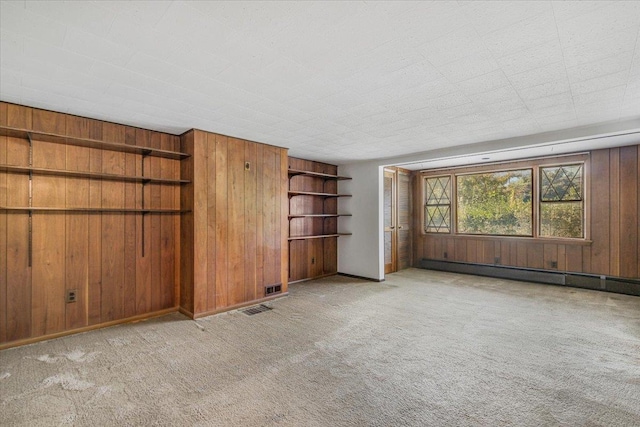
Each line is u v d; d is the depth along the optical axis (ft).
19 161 9.62
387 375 7.89
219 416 6.33
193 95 8.79
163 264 12.66
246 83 7.98
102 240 11.19
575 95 8.72
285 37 5.92
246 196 13.79
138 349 9.37
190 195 12.30
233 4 4.95
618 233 15.51
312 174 17.84
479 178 20.52
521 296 15.20
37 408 6.55
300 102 9.29
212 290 12.58
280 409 6.55
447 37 5.92
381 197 18.88
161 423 6.12
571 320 11.76
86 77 7.63
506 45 6.18
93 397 6.95
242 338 10.20
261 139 13.82
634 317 12.04
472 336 10.34
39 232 9.98
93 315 10.97
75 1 4.83
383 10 5.10
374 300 14.58
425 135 13.09
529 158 18.15
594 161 16.11
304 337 10.28
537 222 18.11
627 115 10.50
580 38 5.91
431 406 6.63
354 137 13.47
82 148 10.77
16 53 6.46
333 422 6.14
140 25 5.52
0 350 9.24
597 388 7.27
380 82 7.92
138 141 12.03
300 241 18.53
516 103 9.36
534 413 6.39
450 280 18.92
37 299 9.91
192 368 8.23
